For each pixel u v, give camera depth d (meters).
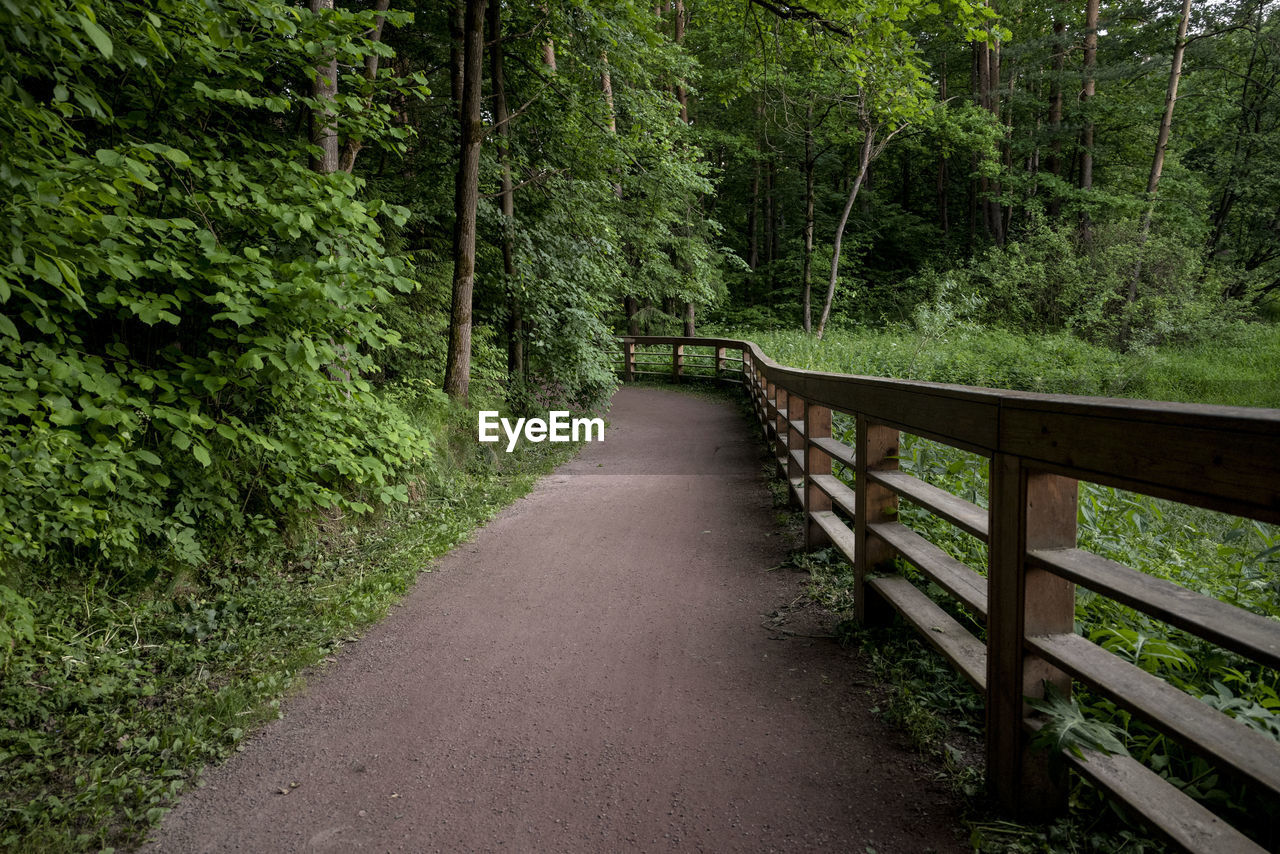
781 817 2.21
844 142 24.14
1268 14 22.80
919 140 25.91
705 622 3.87
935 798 2.24
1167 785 1.75
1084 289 19.39
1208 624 1.41
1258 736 1.45
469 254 8.44
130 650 3.53
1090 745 1.77
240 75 4.75
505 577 4.79
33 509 3.47
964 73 31.69
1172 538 4.38
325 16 4.64
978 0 8.50
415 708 3.06
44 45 3.00
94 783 2.53
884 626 3.52
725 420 12.52
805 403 4.98
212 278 4.11
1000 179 25.50
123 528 3.84
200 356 4.90
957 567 2.81
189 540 4.19
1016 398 2.03
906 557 3.04
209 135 5.34
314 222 4.74
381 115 5.23
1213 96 22.52
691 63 14.48
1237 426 1.29
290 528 5.10
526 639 3.76
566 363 11.22
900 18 8.70
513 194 11.66
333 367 5.35
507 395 10.45
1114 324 19.09
